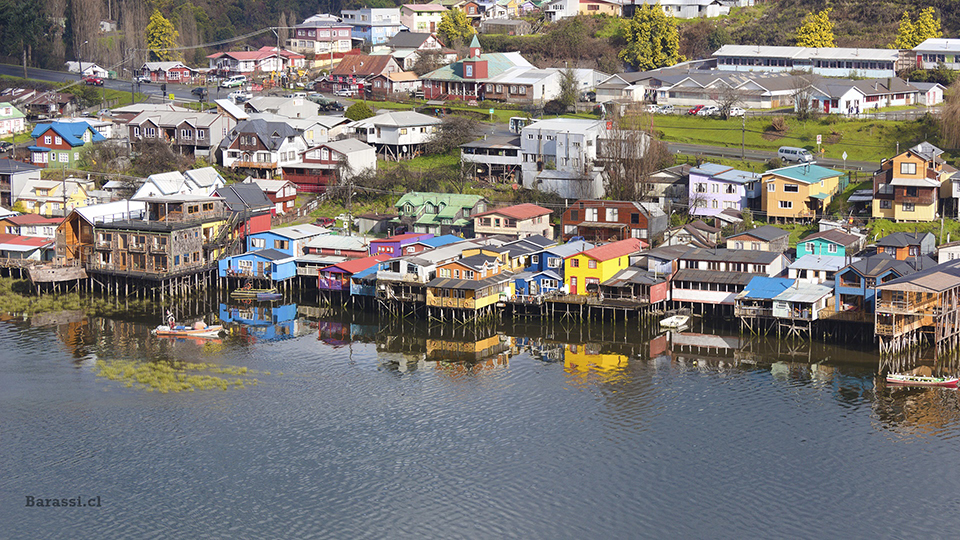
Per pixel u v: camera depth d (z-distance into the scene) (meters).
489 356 104.25
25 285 128.38
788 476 79.00
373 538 71.56
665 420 88.50
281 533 72.25
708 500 76.00
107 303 122.50
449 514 74.44
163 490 77.75
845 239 113.12
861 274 102.31
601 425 87.81
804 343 104.69
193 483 78.81
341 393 94.75
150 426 87.81
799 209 128.62
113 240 125.38
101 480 79.25
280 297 122.69
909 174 123.88
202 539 71.69
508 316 115.00
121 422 88.50
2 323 114.44
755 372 98.25
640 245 120.56
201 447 84.25
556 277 113.75
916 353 100.19
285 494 77.25
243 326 114.19
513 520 73.62
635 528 72.56
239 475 79.88
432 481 78.94
